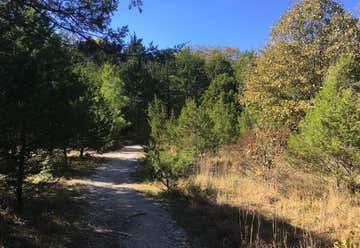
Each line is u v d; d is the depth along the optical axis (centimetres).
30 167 856
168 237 865
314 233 861
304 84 2145
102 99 2375
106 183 1498
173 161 1323
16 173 814
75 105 1325
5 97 724
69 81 913
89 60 844
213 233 866
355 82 1703
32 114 774
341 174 1225
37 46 789
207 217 995
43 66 802
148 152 1552
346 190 1202
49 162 984
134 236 853
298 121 2105
